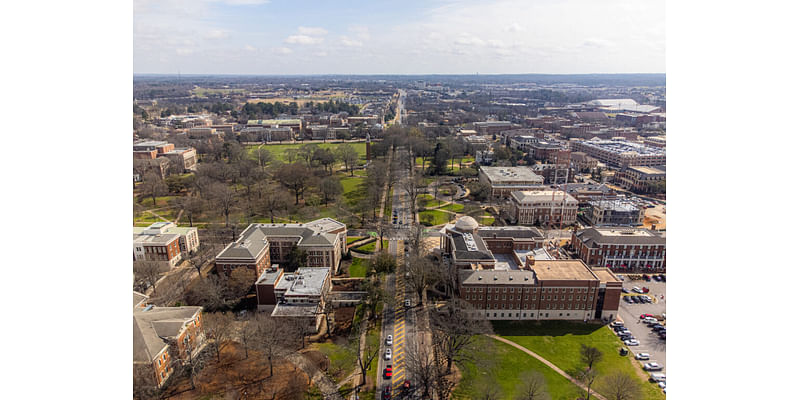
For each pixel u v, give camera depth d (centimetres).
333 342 18412
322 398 15350
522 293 19962
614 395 15438
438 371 16412
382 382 16175
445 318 19638
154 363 15175
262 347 16738
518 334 19125
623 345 18350
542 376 15788
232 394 15288
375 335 18875
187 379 16125
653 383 16088
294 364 17000
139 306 18000
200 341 17738
